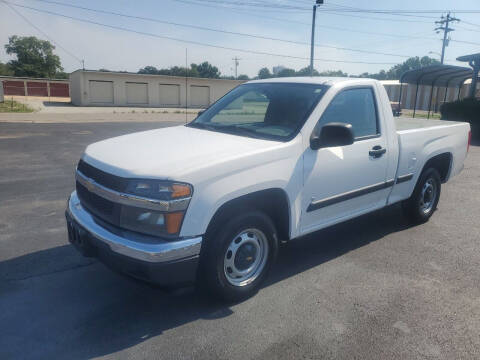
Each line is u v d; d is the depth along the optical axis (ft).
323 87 13.60
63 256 14.69
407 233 17.66
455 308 11.81
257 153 11.21
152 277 9.69
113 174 10.32
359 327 10.80
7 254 14.76
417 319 11.23
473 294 12.62
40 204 20.72
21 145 40.57
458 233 17.76
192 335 10.34
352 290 12.71
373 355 9.71
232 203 10.84
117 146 12.09
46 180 25.79
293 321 11.02
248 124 13.85
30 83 177.88
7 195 22.25
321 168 12.75
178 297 12.10
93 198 11.18
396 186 16.17
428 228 18.34
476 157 37.70
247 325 10.80
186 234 9.98
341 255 15.30
